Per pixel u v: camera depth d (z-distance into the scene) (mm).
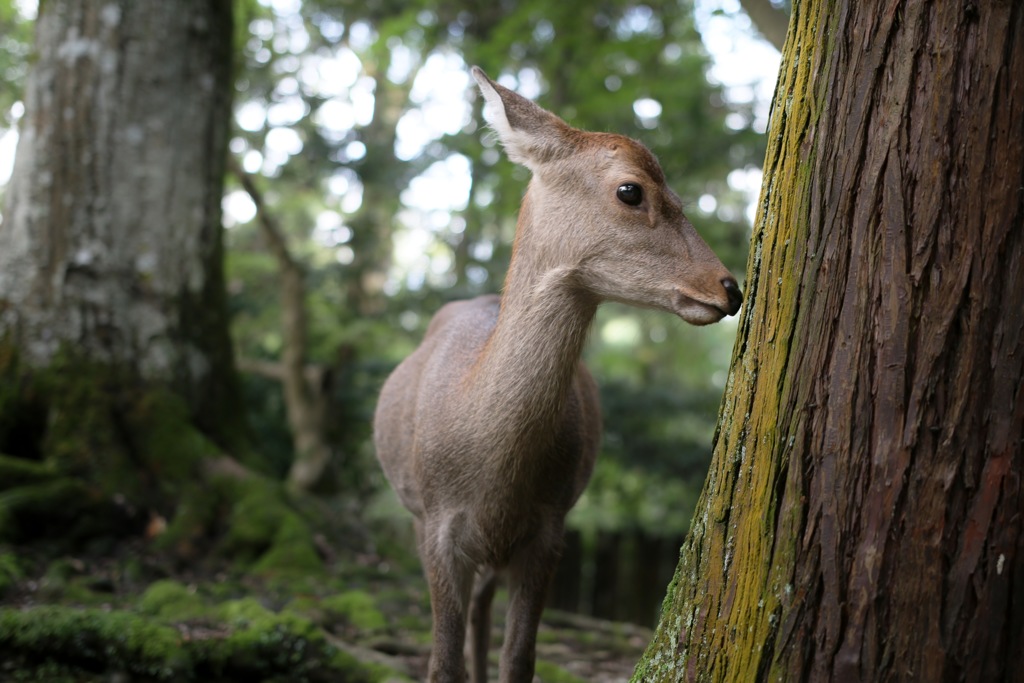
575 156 3141
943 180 2193
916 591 2186
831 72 2352
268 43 10602
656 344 16500
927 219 2205
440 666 3205
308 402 9352
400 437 3914
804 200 2387
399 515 9820
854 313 2275
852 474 2252
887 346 2230
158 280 6027
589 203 3070
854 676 2221
